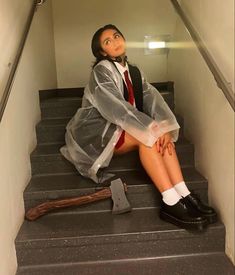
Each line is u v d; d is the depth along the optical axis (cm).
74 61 305
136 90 196
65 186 195
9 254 158
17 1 190
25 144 203
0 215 148
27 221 184
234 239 159
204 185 192
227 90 136
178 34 254
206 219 169
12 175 171
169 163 179
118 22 298
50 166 213
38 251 167
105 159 193
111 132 189
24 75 207
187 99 229
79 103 251
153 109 191
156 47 298
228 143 159
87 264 167
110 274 159
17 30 185
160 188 174
